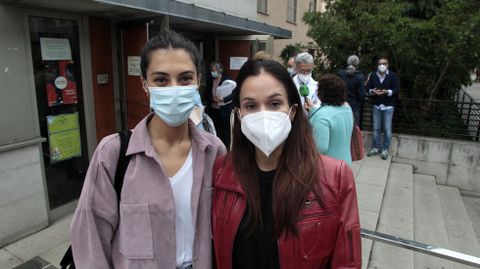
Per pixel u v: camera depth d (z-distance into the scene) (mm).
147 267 1346
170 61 1395
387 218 4520
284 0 14016
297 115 1441
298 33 16047
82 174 4387
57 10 3840
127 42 4598
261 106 1368
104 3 3502
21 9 3379
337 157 2949
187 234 1463
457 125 6820
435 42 6848
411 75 7484
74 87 4195
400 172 6250
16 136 3432
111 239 1397
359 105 6523
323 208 1317
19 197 3521
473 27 6367
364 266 3355
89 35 4312
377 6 7660
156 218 1365
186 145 1496
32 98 3551
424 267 3717
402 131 7086
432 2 8156
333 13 8359
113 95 4723
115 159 1373
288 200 1293
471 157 6316
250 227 1345
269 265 1351
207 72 7250
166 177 1393
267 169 1440
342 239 1342
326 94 2912
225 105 6430
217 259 1445
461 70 7125
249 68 1394
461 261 1873
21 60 3408
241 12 8078
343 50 8133
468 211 5766
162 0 4281
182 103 1395
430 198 5617
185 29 6801
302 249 1305
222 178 1457
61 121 4062
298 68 4078
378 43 7309
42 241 3564
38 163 3662
